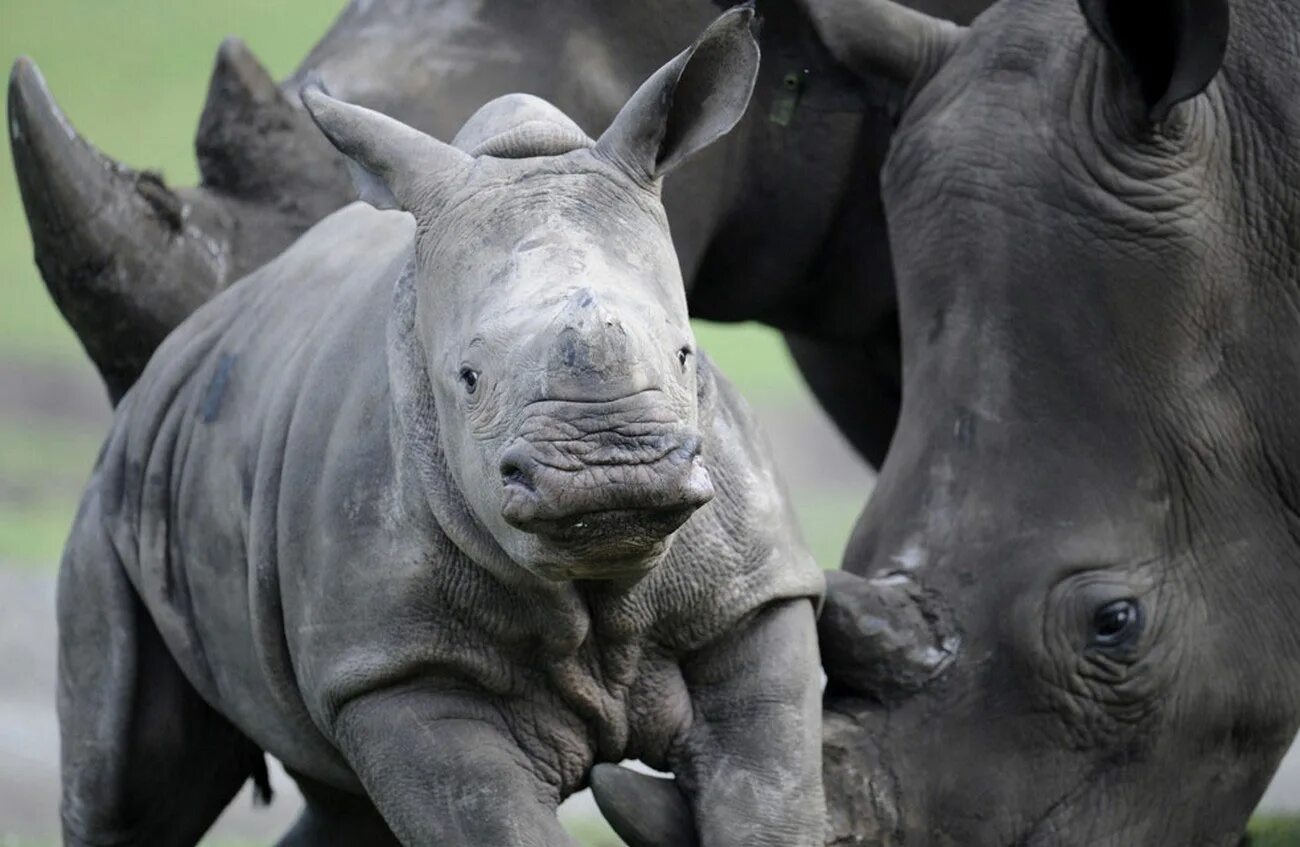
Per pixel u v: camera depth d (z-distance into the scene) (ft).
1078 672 59.57
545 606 46.75
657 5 74.18
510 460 40.42
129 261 66.80
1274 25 64.13
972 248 62.34
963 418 60.95
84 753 58.70
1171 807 61.36
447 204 45.21
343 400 49.70
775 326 84.38
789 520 49.98
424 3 74.43
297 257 57.26
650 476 40.06
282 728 53.42
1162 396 61.21
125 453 59.06
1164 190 61.82
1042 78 63.57
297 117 70.38
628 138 44.93
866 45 65.46
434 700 47.85
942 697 58.54
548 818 47.42
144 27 298.97
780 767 48.01
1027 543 59.67
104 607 58.49
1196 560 61.41
